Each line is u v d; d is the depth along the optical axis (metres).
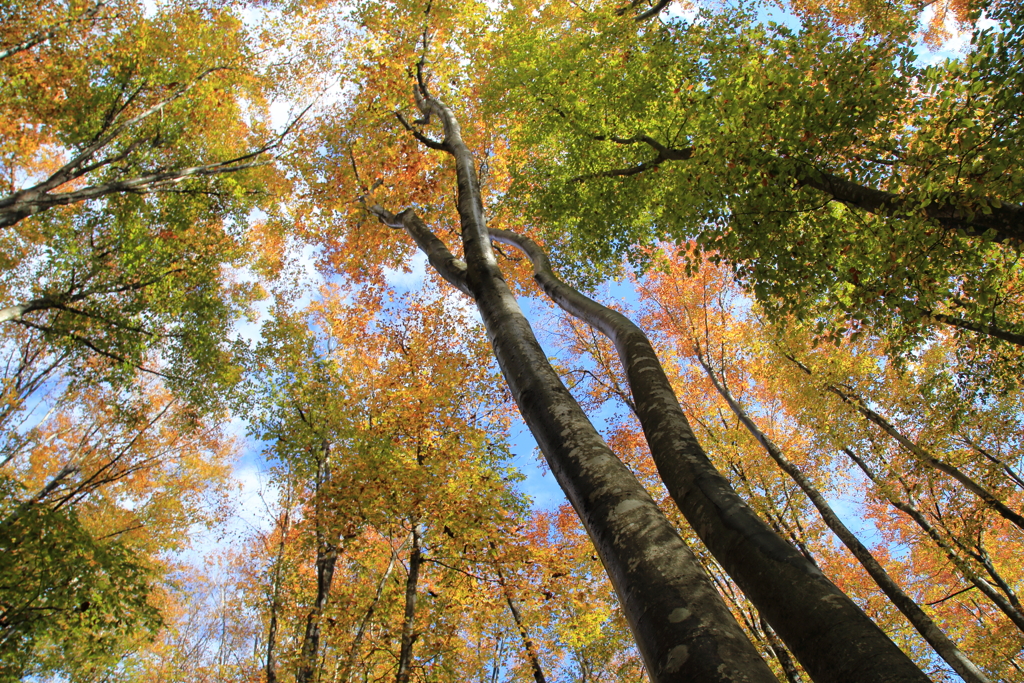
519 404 3.51
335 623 9.27
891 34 6.07
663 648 1.80
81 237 11.05
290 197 12.24
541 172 10.62
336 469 11.25
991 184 4.68
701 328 14.03
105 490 12.84
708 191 6.13
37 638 7.47
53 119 10.21
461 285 5.46
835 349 11.50
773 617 2.04
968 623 13.27
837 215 7.34
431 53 11.19
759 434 11.12
